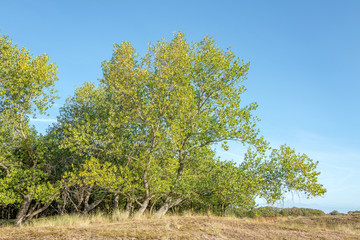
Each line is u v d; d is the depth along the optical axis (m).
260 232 10.77
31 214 19.09
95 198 21.61
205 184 17.69
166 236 8.13
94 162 15.57
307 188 15.34
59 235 8.06
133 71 16.72
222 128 16.12
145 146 17.48
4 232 8.70
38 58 17.67
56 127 22.77
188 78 17.16
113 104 19.14
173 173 16.58
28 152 18.34
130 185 15.38
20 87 16.92
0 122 17.08
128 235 8.17
